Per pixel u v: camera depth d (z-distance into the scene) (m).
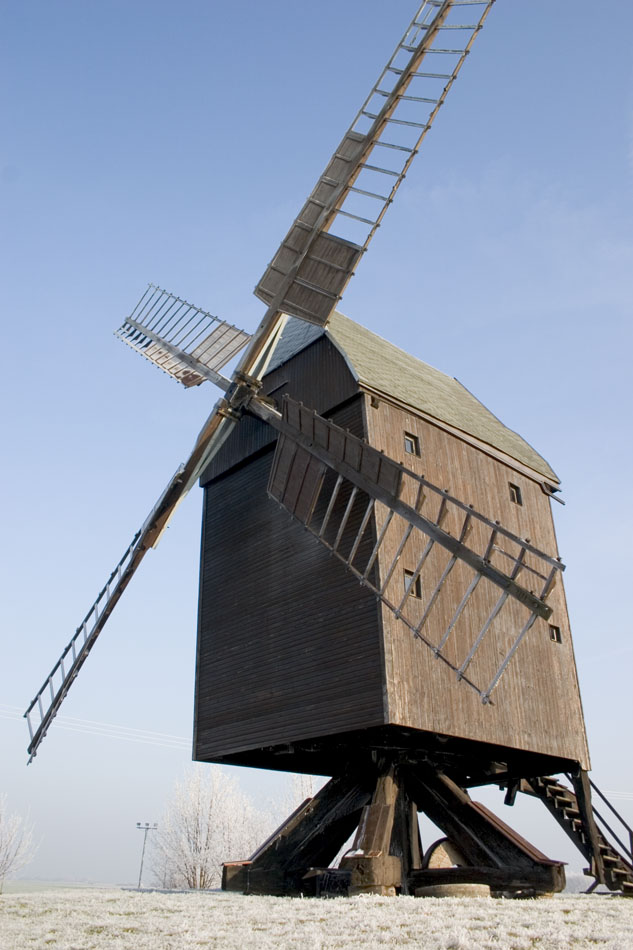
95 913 15.13
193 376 26.39
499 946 11.66
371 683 19.70
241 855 61.22
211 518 27.33
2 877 54.19
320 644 21.48
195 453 23.64
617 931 13.07
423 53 22.05
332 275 22.34
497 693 22.12
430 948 11.50
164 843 61.88
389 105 22.33
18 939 12.38
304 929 12.90
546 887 20.02
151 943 11.94
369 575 20.69
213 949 11.41
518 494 26.45
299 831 21.53
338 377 23.53
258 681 23.09
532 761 24.53
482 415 29.45
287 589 23.17
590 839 23.56
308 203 23.67
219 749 23.67
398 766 23.00
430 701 20.11
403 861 21.97
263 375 26.50
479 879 20.64
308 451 21.64
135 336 29.97
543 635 24.73
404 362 29.02
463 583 22.70
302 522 21.61
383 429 22.72
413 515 18.61
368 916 14.10
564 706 24.20
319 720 20.72
